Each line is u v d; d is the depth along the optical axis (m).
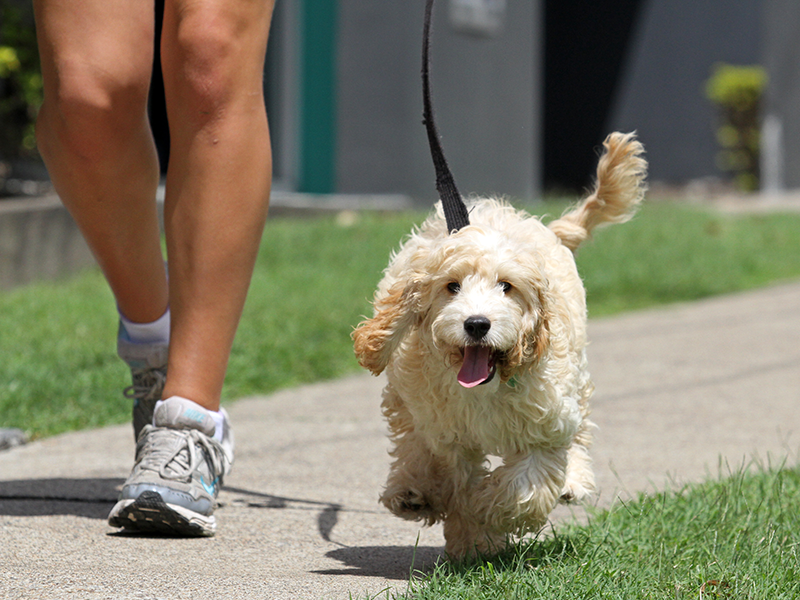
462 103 27.17
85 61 6.28
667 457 8.84
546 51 44.00
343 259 19.42
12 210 16.91
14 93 20.83
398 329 5.64
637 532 6.24
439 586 5.16
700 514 6.63
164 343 7.21
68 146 6.42
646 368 12.88
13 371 10.86
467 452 6.03
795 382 12.06
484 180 28.17
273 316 14.55
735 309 17.97
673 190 42.97
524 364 5.46
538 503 5.66
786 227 28.52
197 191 6.46
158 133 22.36
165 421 6.49
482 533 6.10
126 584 5.25
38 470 8.02
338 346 13.46
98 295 15.91
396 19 25.31
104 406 10.14
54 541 6.08
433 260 5.51
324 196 25.88
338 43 25.66
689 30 44.06
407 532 6.71
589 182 43.03
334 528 6.69
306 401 11.12
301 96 25.58
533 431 5.64
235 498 7.35
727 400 11.15
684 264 21.98
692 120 44.44
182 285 6.55
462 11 26.94
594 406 10.82
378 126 25.62
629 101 42.81
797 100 43.91
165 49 6.52
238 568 5.67
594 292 18.97
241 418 10.26
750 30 45.12
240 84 6.47
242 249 6.55
